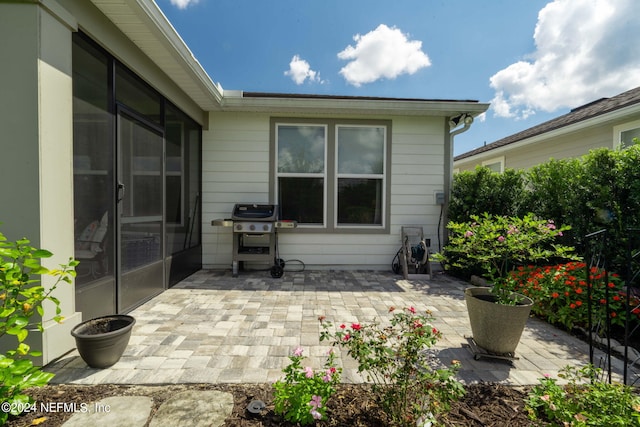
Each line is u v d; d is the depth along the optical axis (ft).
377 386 5.29
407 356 4.94
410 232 16.57
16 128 6.26
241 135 16.35
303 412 4.63
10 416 4.91
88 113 7.96
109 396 5.51
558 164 12.28
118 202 9.04
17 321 4.72
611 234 9.50
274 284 13.62
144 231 10.64
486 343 6.97
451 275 15.76
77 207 7.55
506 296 7.09
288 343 7.73
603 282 8.73
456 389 4.49
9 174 6.28
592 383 4.86
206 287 12.96
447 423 4.81
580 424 3.90
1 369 4.07
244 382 5.99
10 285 4.93
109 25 8.49
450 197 16.83
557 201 11.95
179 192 13.69
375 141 16.88
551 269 10.46
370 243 16.80
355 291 12.69
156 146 11.37
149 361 6.75
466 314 10.11
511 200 14.33
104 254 8.58
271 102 14.98
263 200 16.51
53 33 6.58
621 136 16.44
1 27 6.20
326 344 7.71
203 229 16.43
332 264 16.70
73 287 7.18
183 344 7.61
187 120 14.58
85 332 6.63
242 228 14.44
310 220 16.72
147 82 10.58
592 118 16.96
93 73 8.14
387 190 16.81
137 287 10.23
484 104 15.35
